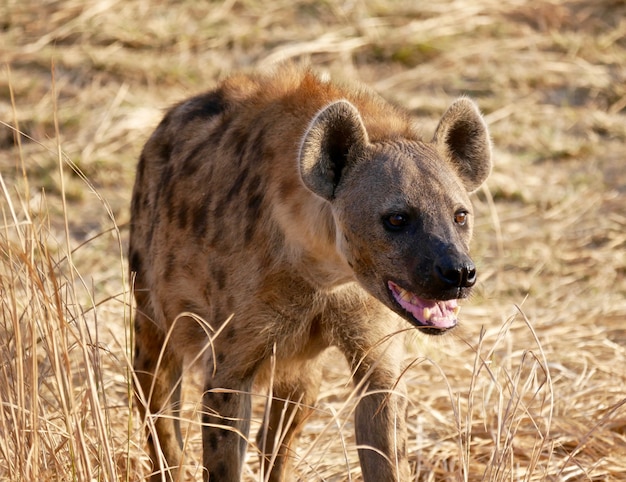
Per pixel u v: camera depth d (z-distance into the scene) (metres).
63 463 8.55
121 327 13.25
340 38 21.70
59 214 16.45
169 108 10.98
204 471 9.15
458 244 7.98
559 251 16.09
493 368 12.38
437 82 20.92
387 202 8.19
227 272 9.12
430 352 12.98
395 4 23.02
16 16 21.48
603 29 22.91
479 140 8.86
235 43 21.47
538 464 10.38
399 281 8.12
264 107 9.49
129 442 8.92
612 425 11.18
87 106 19.30
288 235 8.79
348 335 9.12
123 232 16.27
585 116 20.14
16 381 8.66
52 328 8.30
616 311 14.42
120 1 22.27
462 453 8.96
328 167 8.45
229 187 9.34
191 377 11.65
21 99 19.28
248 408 9.26
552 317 14.20
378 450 8.62
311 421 11.69
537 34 22.58
